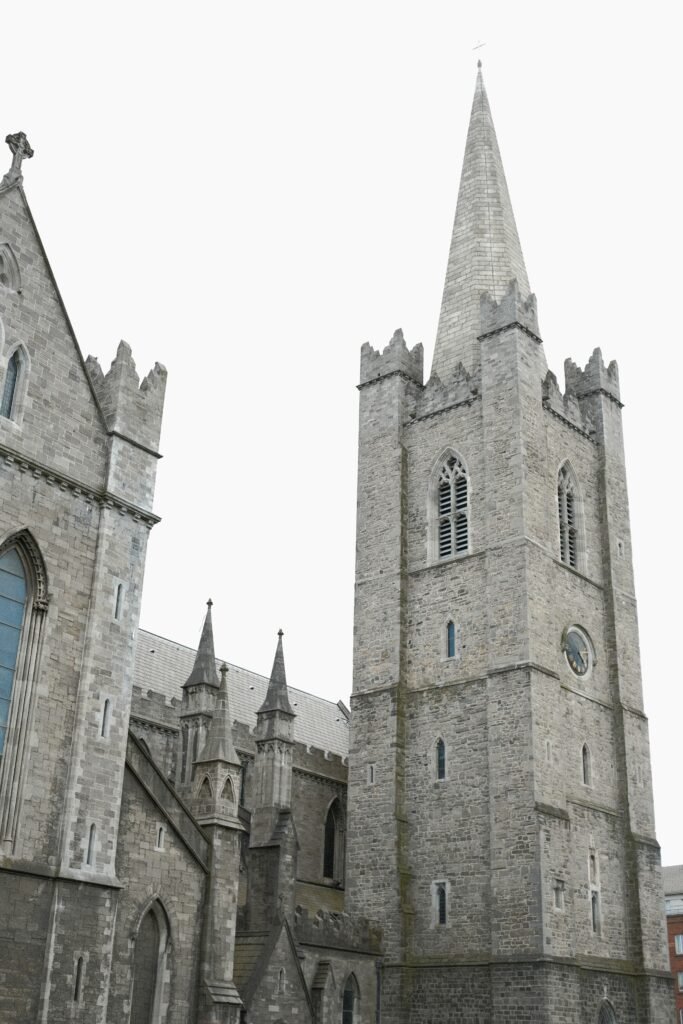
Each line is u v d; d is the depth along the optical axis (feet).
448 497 238.89
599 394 259.19
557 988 184.65
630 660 238.27
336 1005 191.52
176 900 148.87
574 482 244.42
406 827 215.72
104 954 133.49
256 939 183.42
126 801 146.72
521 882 193.06
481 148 290.76
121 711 145.38
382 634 233.35
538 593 216.95
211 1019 144.97
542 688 208.64
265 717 224.53
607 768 222.89
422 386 259.19
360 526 247.91
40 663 137.69
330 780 254.68
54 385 149.38
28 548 141.18
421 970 202.39
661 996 209.46
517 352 232.73
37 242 152.25
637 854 216.74
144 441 159.84
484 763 208.54
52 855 132.77
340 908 224.53
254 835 211.61
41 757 134.82
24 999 124.77
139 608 152.46
